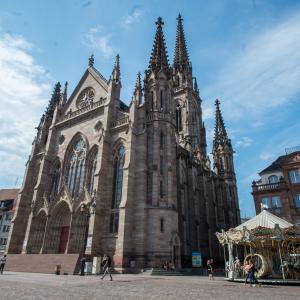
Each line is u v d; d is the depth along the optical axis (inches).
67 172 2209.6
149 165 1815.9
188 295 659.4
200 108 3973.9
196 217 2423.7
